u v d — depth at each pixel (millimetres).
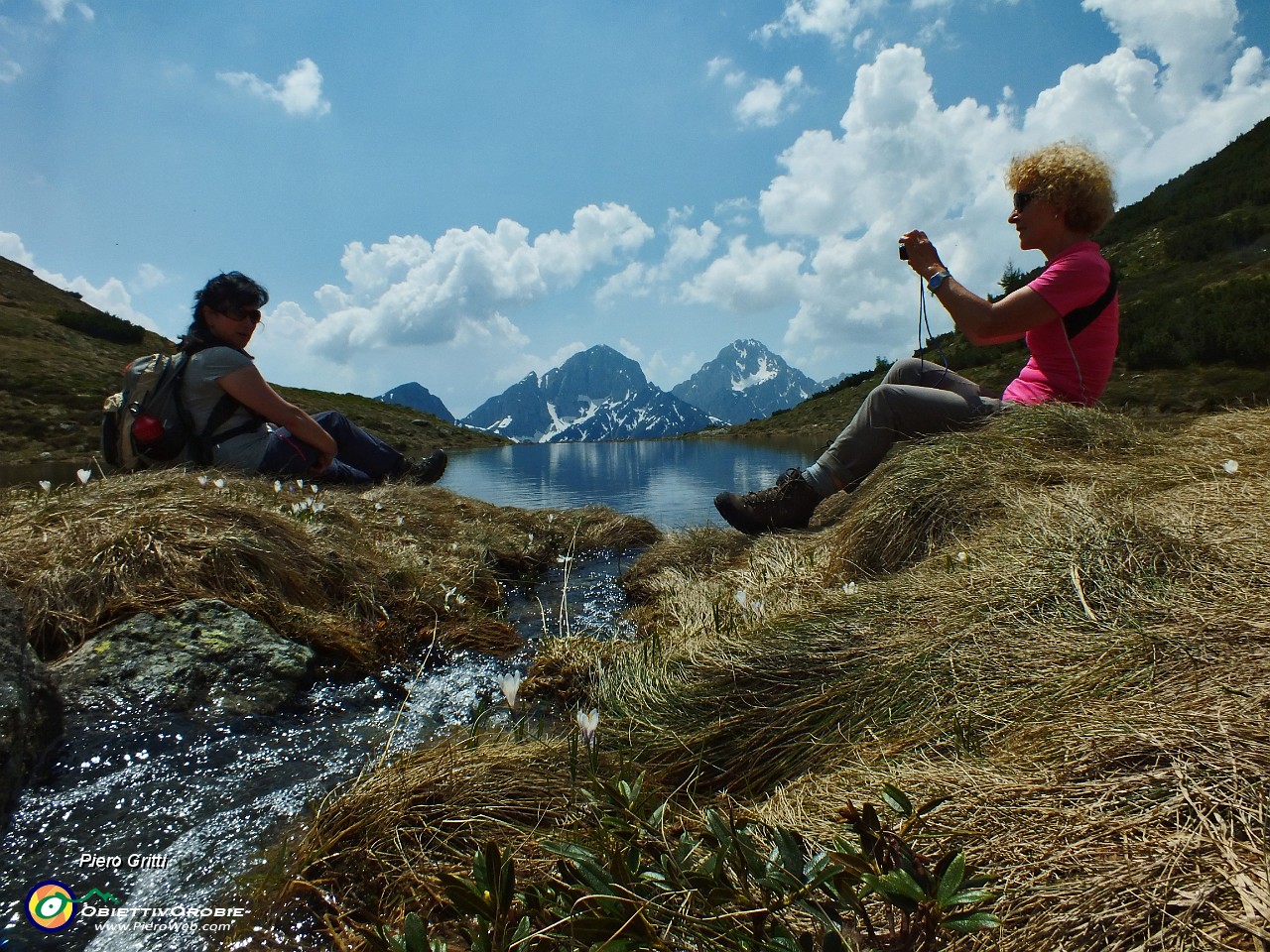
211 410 4848
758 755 1943
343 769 2045
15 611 2045
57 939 1370
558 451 19266
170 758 2031
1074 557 2244
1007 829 1238
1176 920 961
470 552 4566
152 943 1368
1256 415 3768
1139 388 11180
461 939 1310
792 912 1157
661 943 1053
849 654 2205
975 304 3924
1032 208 3934
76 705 2180
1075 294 3775
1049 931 1022
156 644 2492
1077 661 1795
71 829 1707
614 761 1976
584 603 4020
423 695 2652
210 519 3340
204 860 1616
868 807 1060
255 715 2314
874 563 3285
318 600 3268
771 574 3613
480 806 1702
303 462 5293
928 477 3414
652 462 12688
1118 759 1336
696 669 2359
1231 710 1364
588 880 1129
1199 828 1106
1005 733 1645
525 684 2736
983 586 2344
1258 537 2133
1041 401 3982
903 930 976
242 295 4863
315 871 1558
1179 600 1917
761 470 10195
